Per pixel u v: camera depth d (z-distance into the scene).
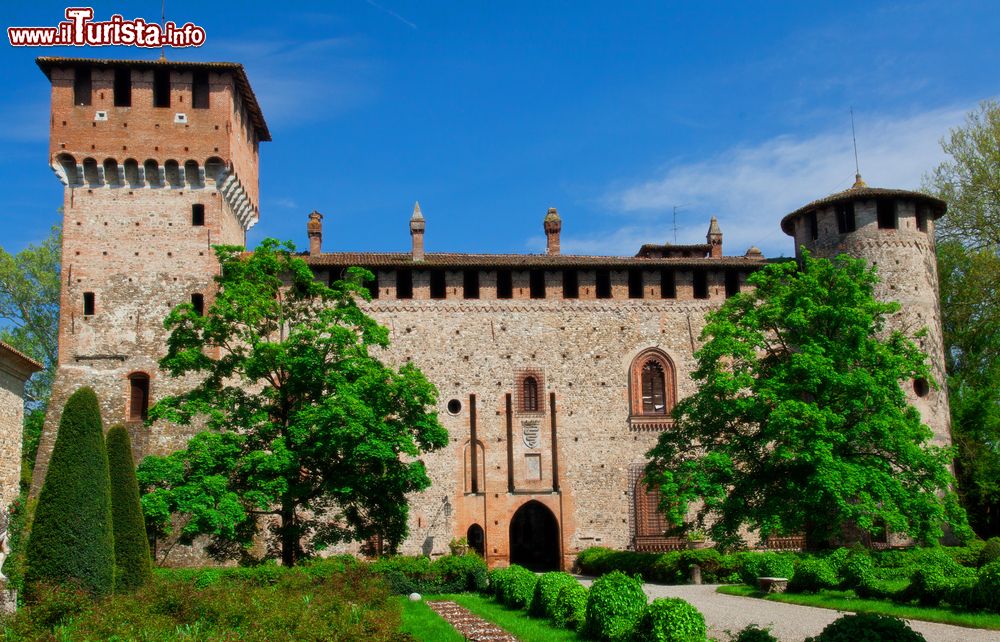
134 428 47.62
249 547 39.91
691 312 55.31
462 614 31.06
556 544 53.75
